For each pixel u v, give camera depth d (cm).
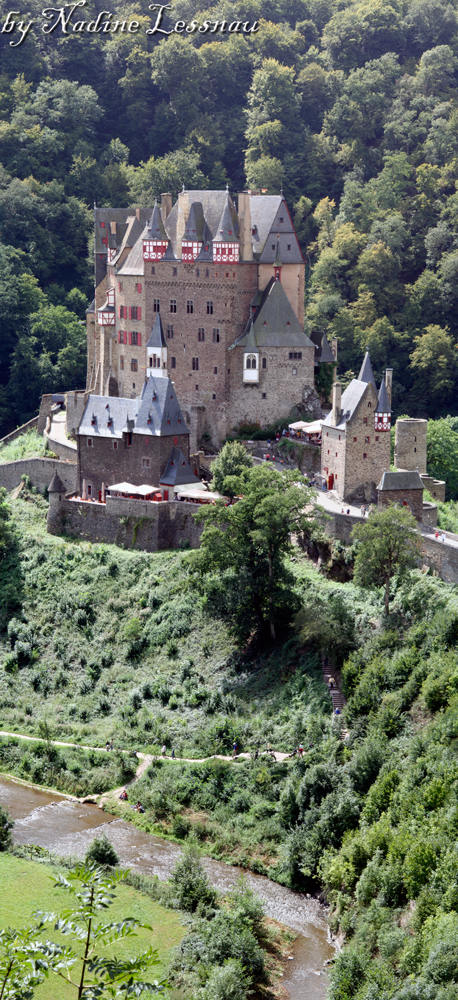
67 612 13775
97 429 14900
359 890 8938
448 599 11106
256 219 16288
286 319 15762
